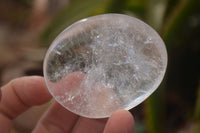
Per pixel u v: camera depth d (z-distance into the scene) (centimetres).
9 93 22
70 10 31
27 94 22
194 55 29
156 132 24
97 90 20
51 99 23
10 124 22
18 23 72
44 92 22
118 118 19
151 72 20
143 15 30
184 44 29
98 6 30
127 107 20
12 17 74
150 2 28
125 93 20
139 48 20
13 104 22
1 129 22
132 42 20
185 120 29
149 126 25
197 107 23
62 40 20
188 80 29
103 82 20
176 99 30
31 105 23
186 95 29
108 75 20
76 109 20
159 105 25
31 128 31
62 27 32
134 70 20
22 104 22
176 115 29
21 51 48
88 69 20
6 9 75
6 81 39
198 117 23
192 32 29
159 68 20
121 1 30
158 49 20
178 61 29
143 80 20
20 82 22
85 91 20
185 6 26
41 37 34
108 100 20
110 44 20
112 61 20
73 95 20
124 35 20
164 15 28
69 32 20
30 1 76
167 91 30
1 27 69
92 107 20
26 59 42
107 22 20
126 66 20
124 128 19
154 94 24
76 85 20
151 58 20
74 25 20
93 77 20
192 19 29
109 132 19
